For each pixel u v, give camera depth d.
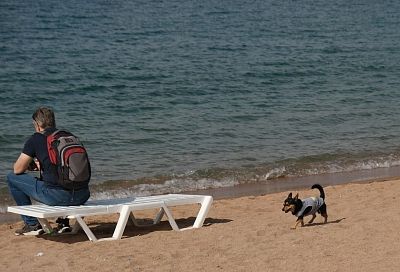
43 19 42.88
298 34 39.12
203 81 24.12
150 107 19.62
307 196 10.77
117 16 45.22
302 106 20.16
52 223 8.95
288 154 14.61
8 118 17.95
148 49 31.66
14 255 7.26
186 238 7.64
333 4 59.47
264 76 25.67
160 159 13.95
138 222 9.09
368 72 27.62
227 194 11.70
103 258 6.87
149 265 6.60
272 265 6.45
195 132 16.50
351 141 15.96
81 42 33.38
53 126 7.87
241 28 40.81
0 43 32.47
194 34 37.28
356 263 6.38
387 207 9.20
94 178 12.50
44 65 26.69
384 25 45.59
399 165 14.21
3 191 11.49
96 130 16.56
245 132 16.59
